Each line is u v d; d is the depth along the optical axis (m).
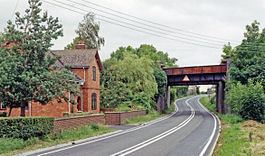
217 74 79.75
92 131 36.03
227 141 28.30
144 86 73.69
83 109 54.31
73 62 55.25
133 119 54.59
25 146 25.42
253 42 71.69
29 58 31.89
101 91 65.00
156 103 82.12
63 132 31.36
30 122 27.22
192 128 42.31
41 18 32.72
